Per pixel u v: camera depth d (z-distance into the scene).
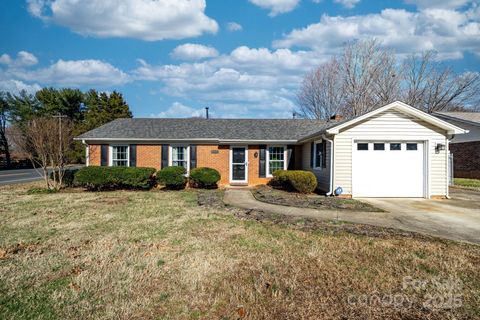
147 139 15.39
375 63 31.38
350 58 31.89
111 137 15.35
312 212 8.48
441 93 31.78
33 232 6.25
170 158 15.75
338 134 11.52
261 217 7.75
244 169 16.11
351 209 8.91
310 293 3.54
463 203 10.19
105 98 38.91
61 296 3.44
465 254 4.88
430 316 3.07
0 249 5.12
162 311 3.14
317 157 13.86
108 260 4.58
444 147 11.45
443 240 5.71
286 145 16.28
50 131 13.96
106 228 6.59
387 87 31.50
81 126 35.38
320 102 34.16
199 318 3.01
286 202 10.08
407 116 11.52
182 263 4.45
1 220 7.42
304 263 4.47
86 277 3.96
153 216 7.88
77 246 5.29
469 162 18.66
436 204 9.97
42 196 11.88
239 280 3.88
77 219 7.52
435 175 11.48
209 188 14.96
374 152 11.62
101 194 12.55
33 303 3.29
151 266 4.34
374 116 11.48
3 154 41.38
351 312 3.13
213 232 6.23
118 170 13.73
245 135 16.25
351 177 11.52
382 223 7.12
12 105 40.91
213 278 3.94
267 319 2.99
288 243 5.46
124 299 3.38
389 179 11.60
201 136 15.84
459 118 19.23
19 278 3.94
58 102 41.47
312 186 12.16
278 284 3.76
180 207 9.28
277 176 14.66
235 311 3.14
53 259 4.62
